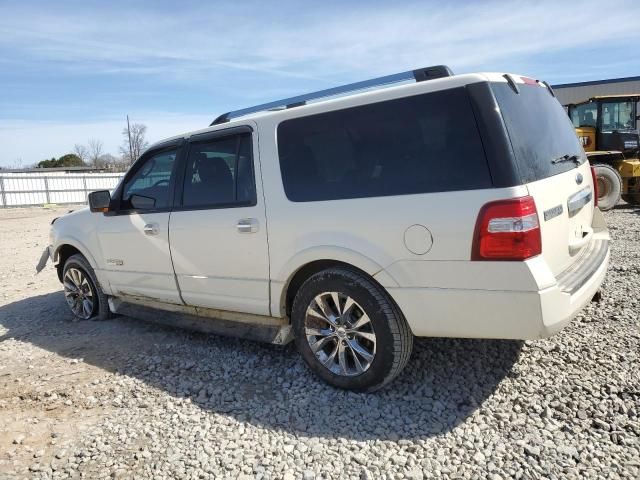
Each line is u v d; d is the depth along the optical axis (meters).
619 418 2.75
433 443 2.68
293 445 2.76
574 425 2.72
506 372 3.34
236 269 3.68
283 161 3.40
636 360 3.36
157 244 4.22
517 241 2.55
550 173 2.95
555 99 3.66
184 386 3.56
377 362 3.06
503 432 2.72
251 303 3.67
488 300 2.67
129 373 3.85
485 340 3.85
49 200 29.91
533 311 2.58
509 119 2.74
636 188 11.70
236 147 3.69
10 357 4.40
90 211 4.95
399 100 2.97
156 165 4.34
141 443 2.88
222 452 2.73
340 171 3.16
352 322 3.20
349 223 3.06
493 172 2.62
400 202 2.87
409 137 2.91
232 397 3.34
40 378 3.88
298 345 3.44
